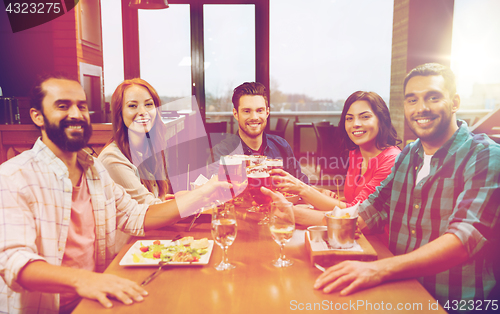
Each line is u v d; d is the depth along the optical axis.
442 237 1.12
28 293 1.17
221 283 1.02
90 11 4.71
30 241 1.14
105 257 1.44
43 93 1.22
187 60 5.45
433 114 1.38
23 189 1.17
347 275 0.99
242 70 5.48
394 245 1.50
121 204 1.49
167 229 1.49
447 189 1.35
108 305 0.90
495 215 1.17
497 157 1.23
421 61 4.72
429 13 4.64
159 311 0.88
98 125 3.46
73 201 1.32
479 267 1.26
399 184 1.51
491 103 7.00
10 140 3.47
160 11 5.34
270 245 1.31
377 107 1.94
